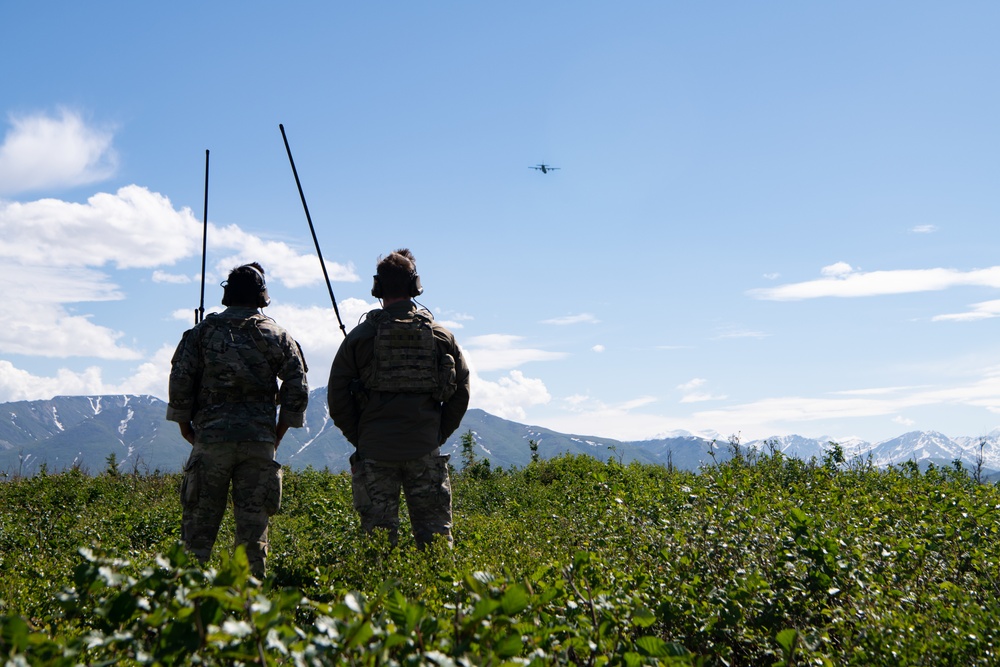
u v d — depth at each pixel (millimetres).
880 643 3963
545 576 4227
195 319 6688
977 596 4895
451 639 2590
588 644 3078
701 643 4105
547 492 12734
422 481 6543
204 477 6082
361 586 5352
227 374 6164
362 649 2209
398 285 6695
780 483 10570
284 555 7277
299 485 13922
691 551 5422
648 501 8156
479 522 8656
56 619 4184
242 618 2422
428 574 4871
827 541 5246
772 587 4812
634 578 4703
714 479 10289
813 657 3793
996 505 7578
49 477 14023
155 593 2344
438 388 6609
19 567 6363
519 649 2455
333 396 6621
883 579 5035
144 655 2197
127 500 13148
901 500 8164
